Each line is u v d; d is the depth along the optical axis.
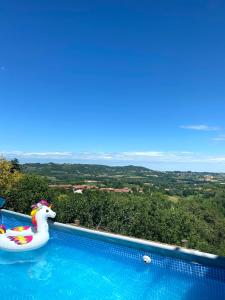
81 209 14.62
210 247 28.14
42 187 13.96
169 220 21.86
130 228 16.34
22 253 7.34
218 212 46.12
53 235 8.63
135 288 5.80
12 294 5.65
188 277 6.11
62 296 5.54
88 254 7.45
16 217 10.23
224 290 5.59
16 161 28.98
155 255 6.67
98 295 5.56
